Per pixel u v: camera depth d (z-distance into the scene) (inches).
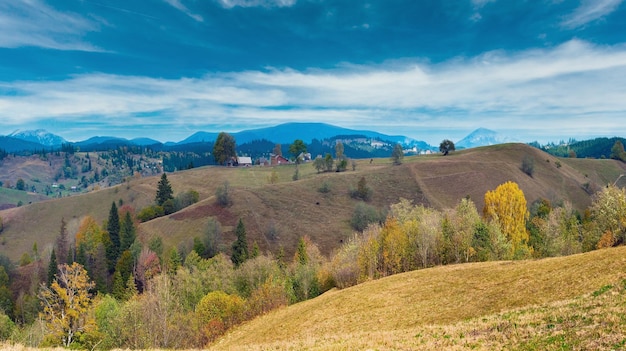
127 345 2090.3
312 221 5654.5
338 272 3127.5
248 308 2773.1
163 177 6638.8
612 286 1020.5
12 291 4308.6
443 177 6973.4
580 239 3624.5
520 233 3577.8
